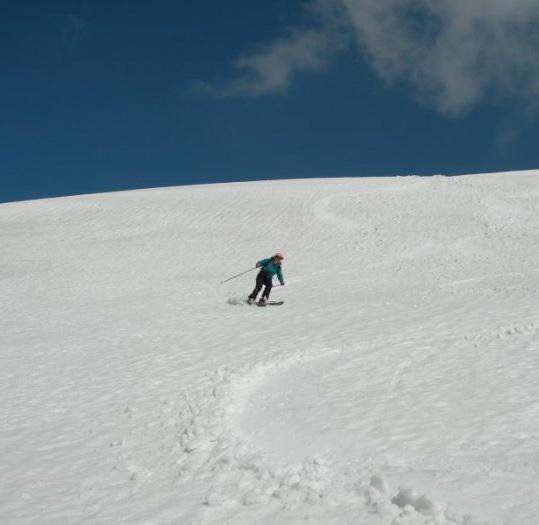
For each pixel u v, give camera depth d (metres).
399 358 10.20
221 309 17.12
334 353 10.95
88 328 15.23
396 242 27.25
